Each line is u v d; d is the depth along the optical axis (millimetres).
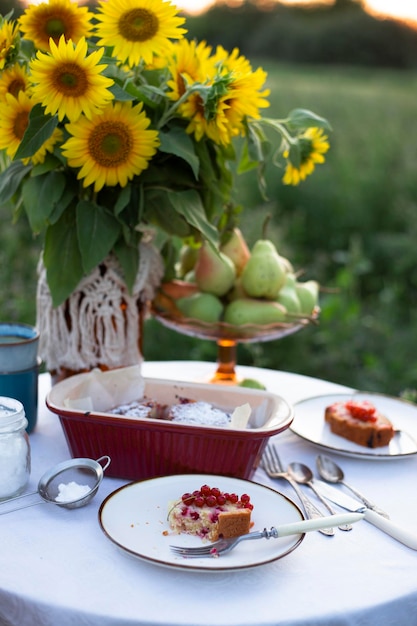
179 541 917
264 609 810
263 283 1382
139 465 1099
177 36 1205
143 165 1218
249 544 908
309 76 6980
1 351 1209
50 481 1061
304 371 3148
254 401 1196
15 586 839
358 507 1036
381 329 3381
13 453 1032
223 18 7422
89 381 1198
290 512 968
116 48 1195
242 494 1010
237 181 4387
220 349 1507
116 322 1326
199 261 1407
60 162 1250
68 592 830
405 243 4137
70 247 1274
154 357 2994
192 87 1199
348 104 5719
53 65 1095
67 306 1307
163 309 1425
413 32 7621
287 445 1270
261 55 7586
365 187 4613
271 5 7496
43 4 1176
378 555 933
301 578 873
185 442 1062
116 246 1296
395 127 5332
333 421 1289
